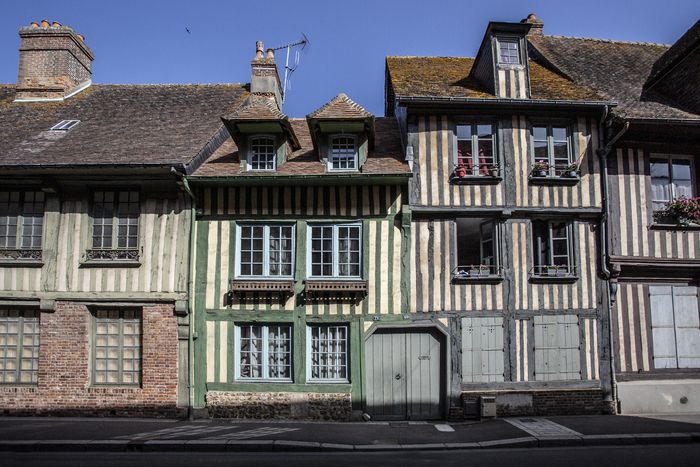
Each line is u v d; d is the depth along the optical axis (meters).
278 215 10.05
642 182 10.27
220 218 10.06
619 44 13.88
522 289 9.93
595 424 8.62
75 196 10.05
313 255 10.07
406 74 11.63
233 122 9.88
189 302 9.75
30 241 10.10
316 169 10.11
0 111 12.51
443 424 9.13
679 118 9.95
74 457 6.86
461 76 11.72
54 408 9.66
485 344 9.79
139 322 9.98
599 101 10.08
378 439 7.78
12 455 7.01
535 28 13.84
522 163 10.15
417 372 9.84
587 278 10.02
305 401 9.64
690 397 9.86
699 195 10.44
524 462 6.45
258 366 9.88
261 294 9.88
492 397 9.50
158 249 9.87
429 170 10.04
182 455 6.98
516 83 10.38
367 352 9.87
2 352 10.00
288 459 6.72
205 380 9.70
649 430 8.05
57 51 13.24
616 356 9.94
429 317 9.79
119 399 9.64
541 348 9.83
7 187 10.12
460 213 9.96
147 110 12.53
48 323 9.79
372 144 10.80
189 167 9.61
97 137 10.90
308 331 9.85
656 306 10.16
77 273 9.84
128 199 10.15
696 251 10.22
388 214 9.96
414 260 9.88
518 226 10.06
